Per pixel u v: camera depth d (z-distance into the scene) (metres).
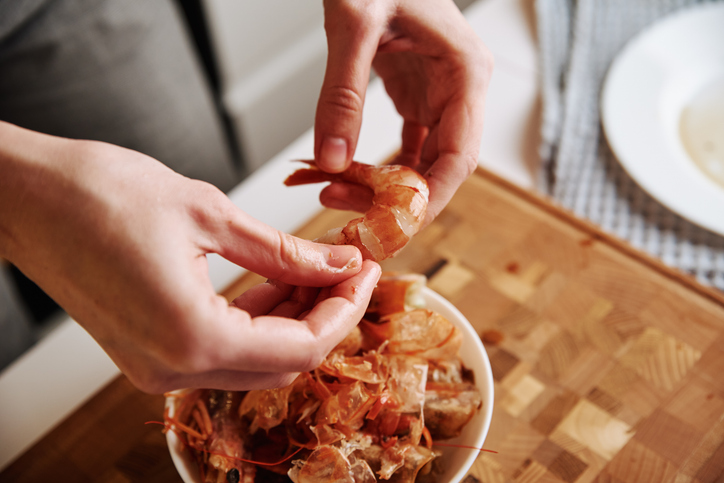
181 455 0.32
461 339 0.34
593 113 0.50
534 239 0.44
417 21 0.36
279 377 0.30
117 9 0.58
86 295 0.28
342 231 0.33
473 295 0.41
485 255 0.43
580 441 0.36
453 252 0.43
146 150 0.68
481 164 0.47
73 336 0.42
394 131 0.51
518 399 0.37
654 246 0.44
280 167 0.49
